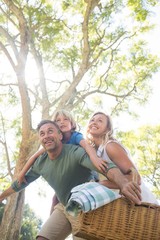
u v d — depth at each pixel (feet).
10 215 37.11
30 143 39.01
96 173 10.93
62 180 10.65
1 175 44.14
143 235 7.70
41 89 41.91
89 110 47.47
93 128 10.73
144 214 7.79
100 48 46.14
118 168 8.71
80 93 46.01
